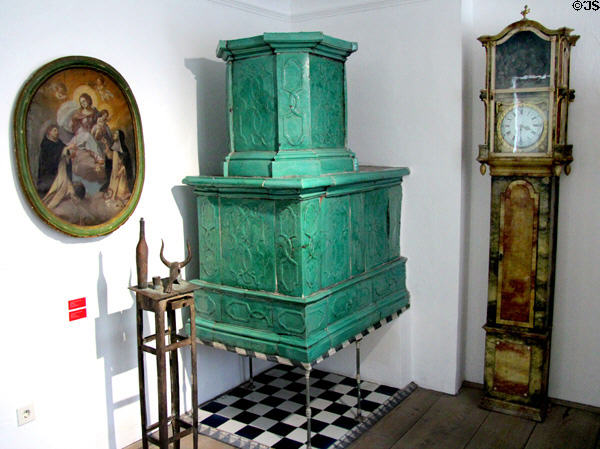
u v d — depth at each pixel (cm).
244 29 333
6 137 214
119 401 266
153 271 283
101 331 255
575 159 297
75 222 237
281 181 241
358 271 292
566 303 308
